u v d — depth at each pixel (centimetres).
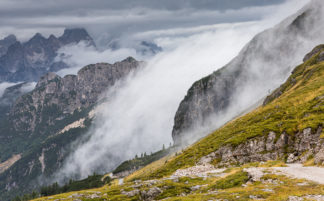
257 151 9012
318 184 4438
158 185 7206
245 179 5756
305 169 5681
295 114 9969
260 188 4800
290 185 4647
